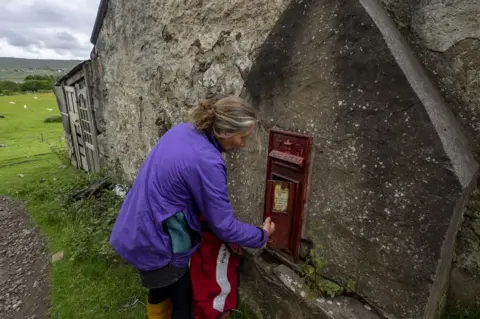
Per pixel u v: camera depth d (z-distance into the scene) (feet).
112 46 15.58
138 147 14.64
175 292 5.69
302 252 6.48
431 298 4.75
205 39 8.74
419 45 5.15
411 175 4.59
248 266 7.54
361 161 5.14
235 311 7.40
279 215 6.33
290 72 6.00
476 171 4.63
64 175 23.95
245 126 4.70
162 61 11.23
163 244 4.85
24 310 8.86
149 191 4.76
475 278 5.19
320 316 5.80
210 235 6.00
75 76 21.42
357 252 5.45
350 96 5.13
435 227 4.44
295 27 5.75
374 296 5.36
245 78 7.62
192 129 4.94
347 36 5.00
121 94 15.55
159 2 10.60
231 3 7.59
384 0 5.47
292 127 6.16
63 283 9.51
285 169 6.31
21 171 26.58
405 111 4.50
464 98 4.80
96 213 13.56
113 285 8.97
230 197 8.05
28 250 12.47
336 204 5.63
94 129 20.20
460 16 4.60
